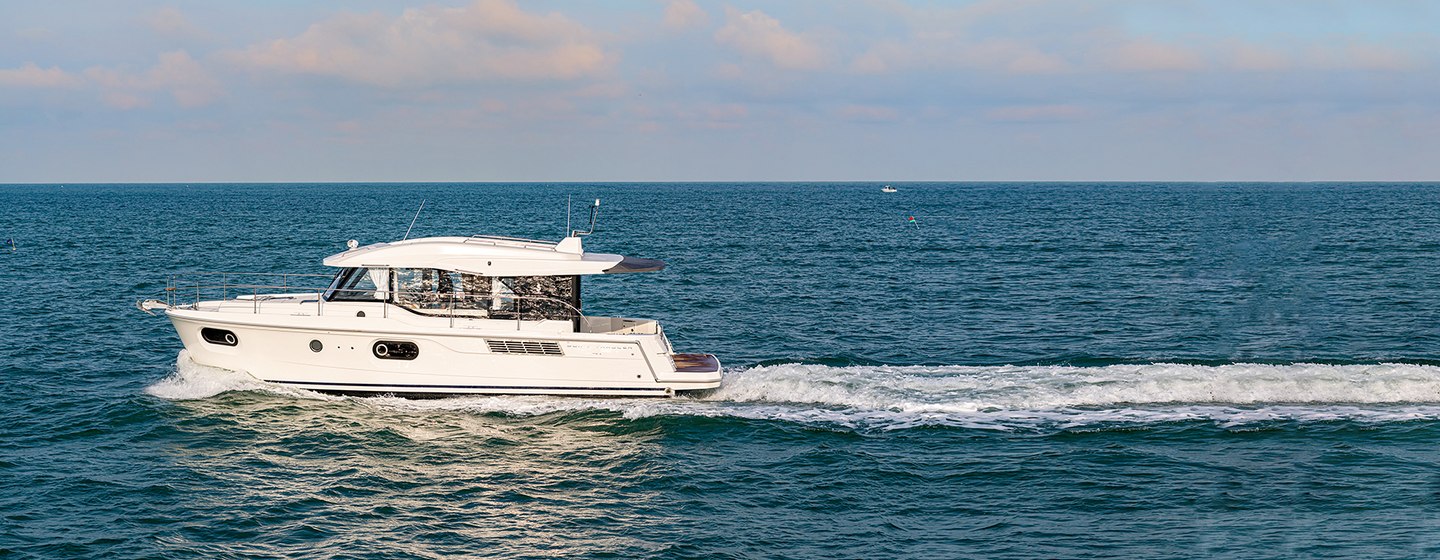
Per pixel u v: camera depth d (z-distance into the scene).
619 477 20.20
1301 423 22.33
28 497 18.95
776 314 41.00
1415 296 45.31
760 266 60.12
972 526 18.02
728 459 21.02
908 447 21.52
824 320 39.56
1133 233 87.31
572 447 21.66
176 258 65.50
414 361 23.92
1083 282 51.50
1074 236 84.06
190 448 21.41
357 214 140.62
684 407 23.61
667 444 21.78
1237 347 33.94
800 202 190.62
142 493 19.23
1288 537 17.31
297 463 20.72
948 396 24.11
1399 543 17.00
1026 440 21.75
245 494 19.27
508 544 17.47
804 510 18.77
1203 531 17.61
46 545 17.03
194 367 24.66
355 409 23.53
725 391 24.44
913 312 41.66
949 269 58.41
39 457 21.02
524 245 25.12
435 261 24.11
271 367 24.22
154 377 28.25
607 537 17.75
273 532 17.78
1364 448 20.97
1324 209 134.38
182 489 19.44
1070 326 38.19
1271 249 69.06
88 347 32.31
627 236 89.56
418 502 19.08
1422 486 19.19
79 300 42.84
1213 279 52.38
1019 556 16.88
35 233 87.75
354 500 19.09
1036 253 68.44
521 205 192.12
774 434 22.23
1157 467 20.30
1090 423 22.58
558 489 19.69
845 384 24.75
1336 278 52.22
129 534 17.53
